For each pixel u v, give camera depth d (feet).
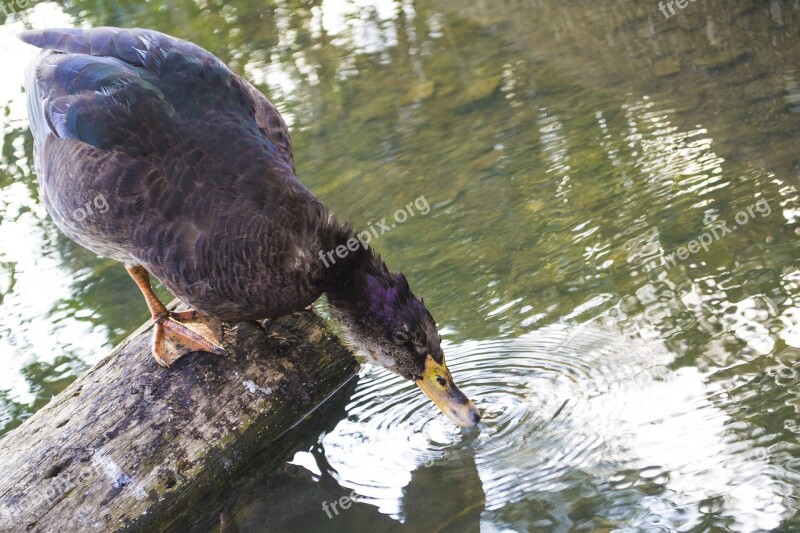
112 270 21.34
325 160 23.13
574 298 15.94
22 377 17.72
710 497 11.06
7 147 27.55
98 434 12.93
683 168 18.53
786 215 16.08
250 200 12.57
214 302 12.90
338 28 31.45
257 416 13.99
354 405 15.07
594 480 11.94
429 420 14.43
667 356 13.87
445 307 16.69
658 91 21.84
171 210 12.50
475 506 12.19
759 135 18.67
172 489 13.06
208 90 13.28
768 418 12.03
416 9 31.45
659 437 12.32
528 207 18.99
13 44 33.88
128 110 12.86
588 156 20.13
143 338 14.05
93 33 14.32
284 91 27.48
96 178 12.69
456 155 21.77
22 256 22.30
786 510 10.57
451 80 25.70
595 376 13.98
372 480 13.43
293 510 13.32
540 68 24.98
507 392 14.25
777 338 13.48
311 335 14.96
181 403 13.50
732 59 22.00
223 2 35.99
